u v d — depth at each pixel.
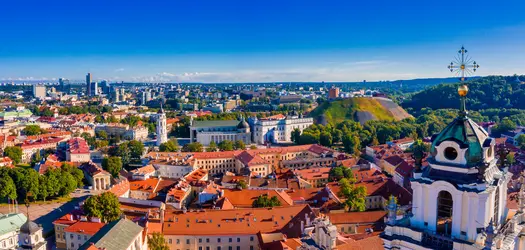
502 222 49.94
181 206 182.00
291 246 120.38
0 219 155.62
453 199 46.16
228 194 179.00
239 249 140.00
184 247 140.75
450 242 45.84
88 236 143.88
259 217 144.38
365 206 183.75
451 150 47.06
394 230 50.94
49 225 185.25
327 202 173.38
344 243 100.81
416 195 49.81
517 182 116.69
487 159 46.78
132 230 126.12
